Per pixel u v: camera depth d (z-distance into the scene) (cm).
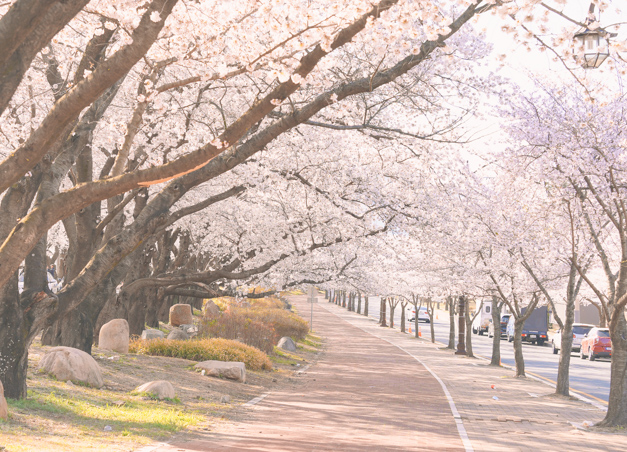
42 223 553
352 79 1141
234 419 1041
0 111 443
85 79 477
